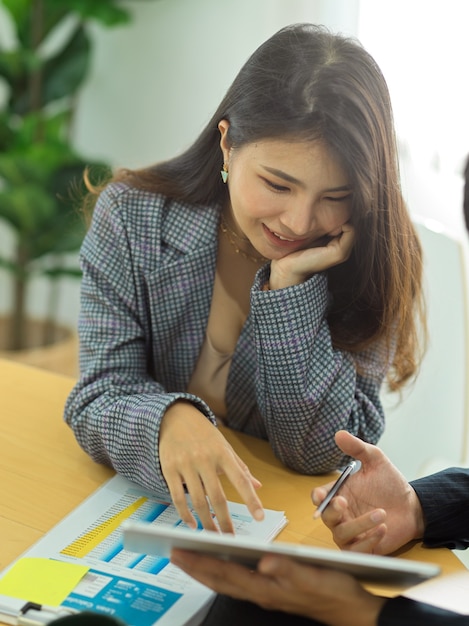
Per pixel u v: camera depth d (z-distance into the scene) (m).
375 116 1.07
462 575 1.04
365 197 1.08
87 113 2.86
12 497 1.13
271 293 1.19
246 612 0.94
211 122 1.23
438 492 1.11
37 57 2.55
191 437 1.08
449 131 2.23
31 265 2.83
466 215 1.05
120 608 0.92
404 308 1.24
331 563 0.82
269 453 1.30
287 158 1.06
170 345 1.34
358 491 1.09
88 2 2.49
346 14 2.32
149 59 2.71
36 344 2.87
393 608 0.90
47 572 0.97
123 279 1.30
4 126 2.58
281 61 1.10
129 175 1.36
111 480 1.18
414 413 1.60
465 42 2.18
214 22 2.57
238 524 1.09
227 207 1.32
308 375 1.22
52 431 1.29
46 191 2.55
